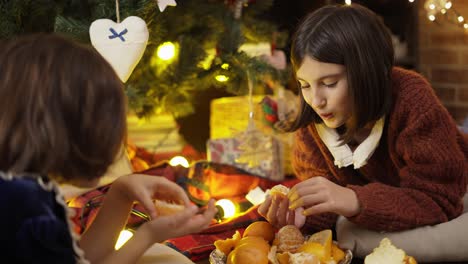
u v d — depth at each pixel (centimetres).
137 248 123
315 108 148
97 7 182
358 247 152
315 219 161
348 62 144
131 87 197
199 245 168
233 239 147
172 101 221
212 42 222
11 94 112
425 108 149
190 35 219
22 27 194
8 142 111
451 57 271
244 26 227
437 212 151
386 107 150
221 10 219
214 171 208
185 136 258
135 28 169
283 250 143
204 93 256
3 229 110
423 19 277
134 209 168
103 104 115
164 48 207
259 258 137
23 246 111
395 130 153
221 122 233
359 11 148
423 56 280
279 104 221
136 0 183
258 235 148
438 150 150
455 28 267
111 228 130
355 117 148
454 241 150
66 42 118
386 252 140
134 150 236
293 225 150
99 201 178
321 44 143
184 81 215
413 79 153
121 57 169
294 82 260
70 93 113
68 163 113
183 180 198
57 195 112
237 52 210
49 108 112
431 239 150
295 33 149
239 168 210
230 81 212
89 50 118
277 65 221
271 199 150
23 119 111
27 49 115
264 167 214
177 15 215
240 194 207
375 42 147
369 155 155
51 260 112
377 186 151
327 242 142
